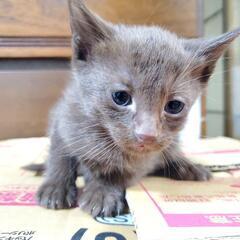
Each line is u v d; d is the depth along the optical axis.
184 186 0.13
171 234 0.09
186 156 0.17
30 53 0.24
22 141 0.22
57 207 0.12
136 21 0.25
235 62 0.26
